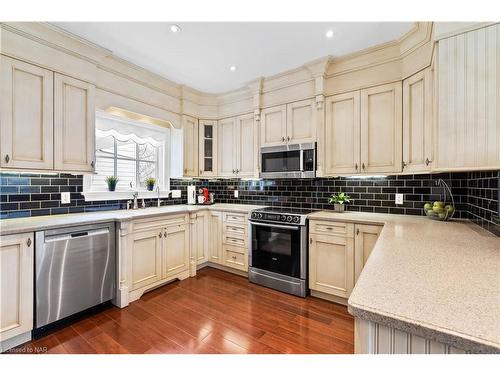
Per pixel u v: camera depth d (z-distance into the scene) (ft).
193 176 11.35
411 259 3.37
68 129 6.97
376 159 7.67
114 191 9.22
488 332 1.73
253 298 8.07
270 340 5.81
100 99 7.96
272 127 9.78
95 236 6.91
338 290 7.66
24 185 6.93
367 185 8.83
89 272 6.78
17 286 5.46
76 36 6.78
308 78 8.81
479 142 4.31
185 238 9.73
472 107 4.35
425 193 7.77
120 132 9.32
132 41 7.10
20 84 6.04
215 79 9.89
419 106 6.57
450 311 2.01
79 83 7.20
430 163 6.04
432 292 2.36
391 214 8.29
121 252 7.39
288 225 8.45
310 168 8.66
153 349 5.41
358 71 7.96
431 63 5.71
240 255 9.95
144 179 10.73
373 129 7.72
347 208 9.21
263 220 9.11
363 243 7.23
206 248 10.87
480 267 3.04
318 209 9.78
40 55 6.37
